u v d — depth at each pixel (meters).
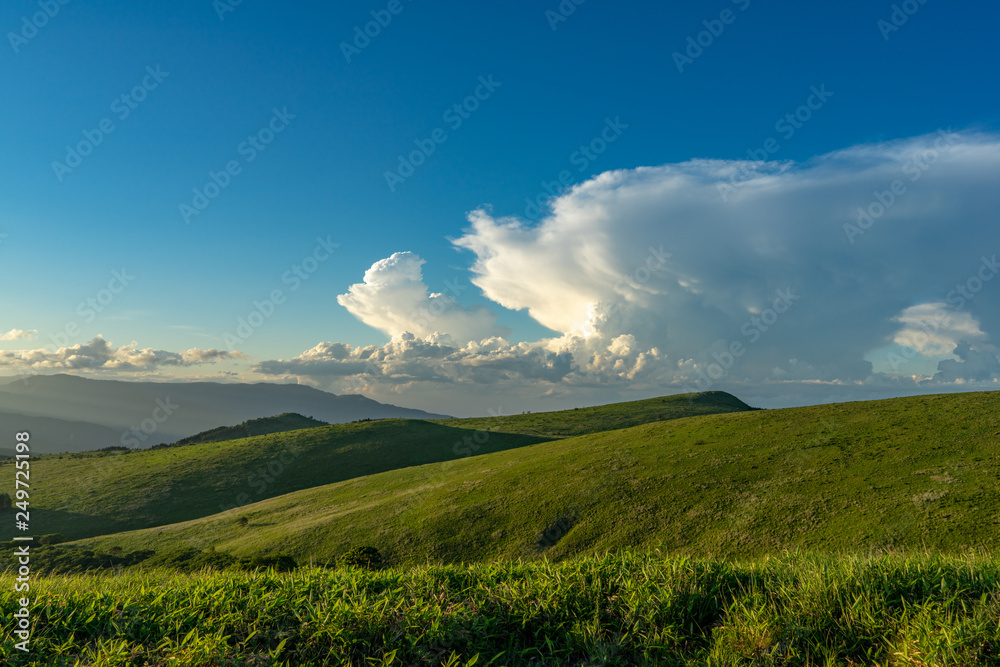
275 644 5.32
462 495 46.16
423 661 5.00
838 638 4.97
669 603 5.56
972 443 32.84
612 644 5.12
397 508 45.94
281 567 20.28
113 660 4.89
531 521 37.31
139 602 6.27
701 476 38.28
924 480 28.91
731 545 27.41
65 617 5.91
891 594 5.54
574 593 5.94
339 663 4.89
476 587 6.29
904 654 4.55
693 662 4.88
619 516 34.81
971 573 5.77
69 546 48.88
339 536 41.44
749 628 5.13
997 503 23.94
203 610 6.06
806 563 6.68
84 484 79.50
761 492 33.09
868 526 25.22
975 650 4.33
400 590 6.22
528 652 5.21
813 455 37.44
